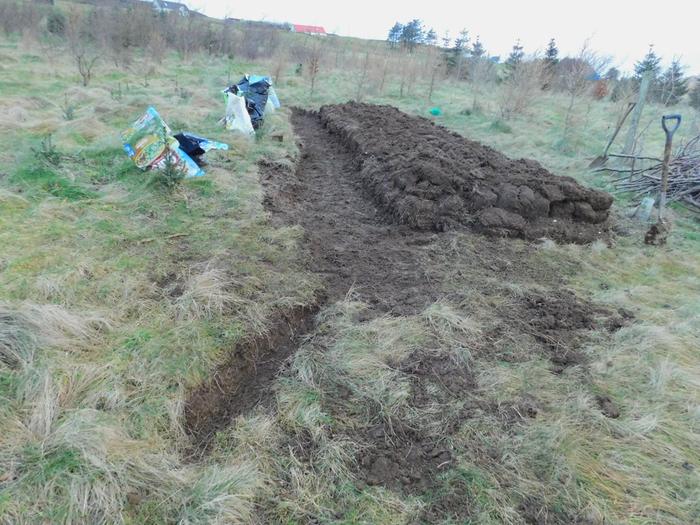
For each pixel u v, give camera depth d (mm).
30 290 3166
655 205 6305
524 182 5539
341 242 4914
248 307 3408
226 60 20859
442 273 4219
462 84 20297
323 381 2854
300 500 2115
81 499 1906
